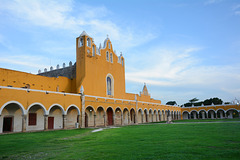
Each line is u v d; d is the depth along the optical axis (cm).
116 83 4859
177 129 2327
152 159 850
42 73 4850
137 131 2261
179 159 834
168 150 1021
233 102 6956
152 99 7006
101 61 4409
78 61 4050
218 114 8494
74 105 3244
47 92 2831
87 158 926
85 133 2302
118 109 4794
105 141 1482
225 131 1884
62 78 3825
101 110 4259
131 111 5450
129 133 2045
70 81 4000
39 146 1352
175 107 7556
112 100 4138
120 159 873
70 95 3194
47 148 1263
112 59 4819
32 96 2633
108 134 2030
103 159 890
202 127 2484
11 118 2825
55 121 3416
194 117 7981
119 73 5050
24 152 1145
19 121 2900
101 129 2922
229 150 991
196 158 842
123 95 5106
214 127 2412
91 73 4044
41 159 954
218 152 948
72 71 4269
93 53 4209
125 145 1241
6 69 2933
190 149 1030
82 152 1075
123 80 5200
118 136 1792
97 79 4197
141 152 998
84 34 4075
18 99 2466
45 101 2789
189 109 7819
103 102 3878
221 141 1277
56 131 2623
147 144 1245
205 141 1290
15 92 2442
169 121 4684
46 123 2761
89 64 4025
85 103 3456
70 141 1586
